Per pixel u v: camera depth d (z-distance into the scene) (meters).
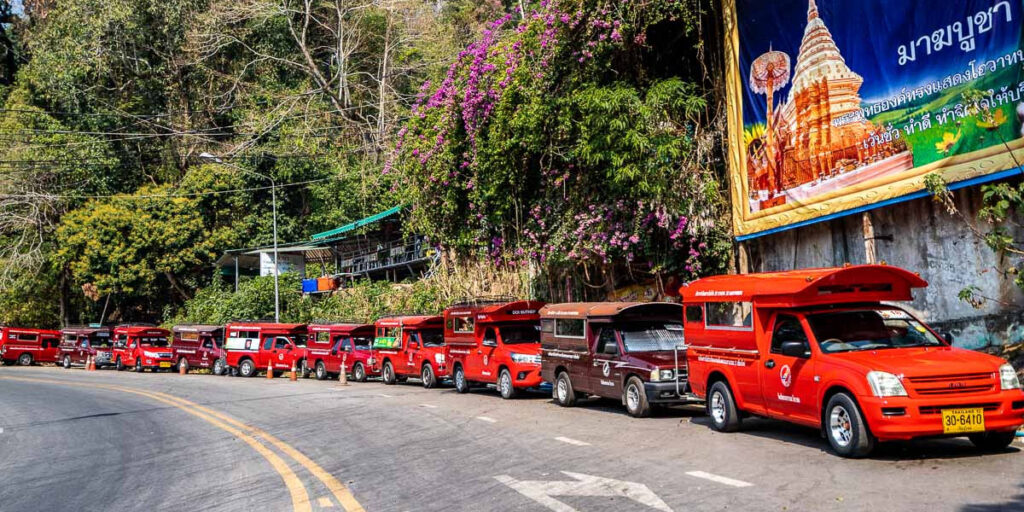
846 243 14.07
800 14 14.36
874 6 12.70
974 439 8.80
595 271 22.31
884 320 9.75
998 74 10.66
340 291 39.19
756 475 8.07
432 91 28.22
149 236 46.50
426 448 11.38
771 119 15.16
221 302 41.84
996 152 10.73
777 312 10.27
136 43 47.72
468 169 24.45
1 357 47.66
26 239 49.62
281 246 44.19
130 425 16.98
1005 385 8.32
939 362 8.44
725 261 17.11
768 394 10.26
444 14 48.06
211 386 27.62
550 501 7.42
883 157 12.59
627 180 17.48
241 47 48.19
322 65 48.53
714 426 11.59
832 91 13.61
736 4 16.11
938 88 11.59
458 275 27.61
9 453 13.83
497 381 18.84
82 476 10.89
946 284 12.20
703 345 11.88
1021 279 10.20
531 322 19.50
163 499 8.84
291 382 28.59
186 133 46.97
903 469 7.93
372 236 40.78
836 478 7.68
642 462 9.22
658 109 16.83
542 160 21.38
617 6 16.98
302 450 12.02
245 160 45.84
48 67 46.94
